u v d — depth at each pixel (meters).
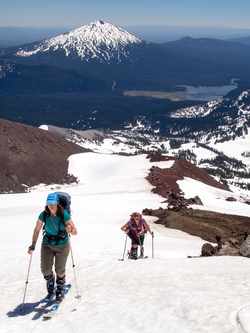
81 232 29.52
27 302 8.46
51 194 7.79
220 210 56.25
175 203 51.34
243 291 6.03
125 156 179.00
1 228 33.28
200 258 11.09
